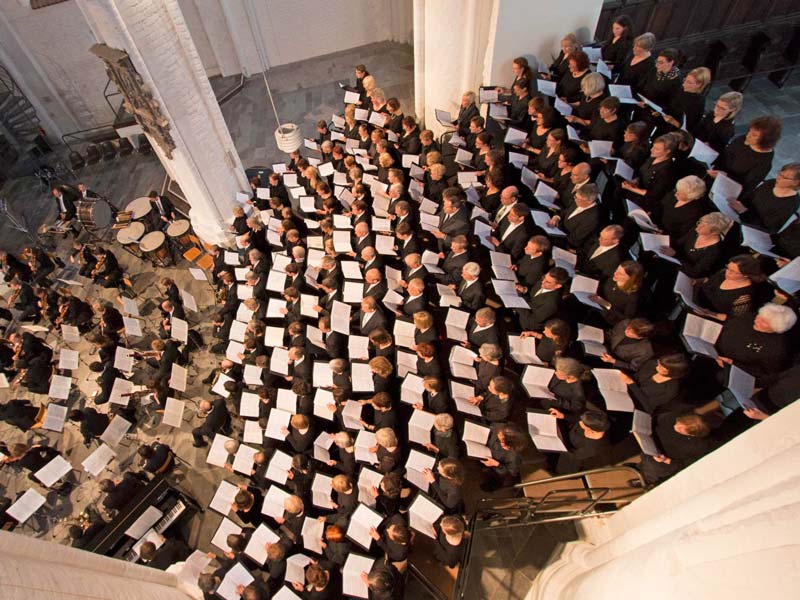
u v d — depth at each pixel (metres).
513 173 8.16
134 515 6.82
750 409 4.36
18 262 11.81
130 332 8.57
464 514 5.81
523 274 6.55
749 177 5.98
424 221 7.73
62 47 15.60
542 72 8.92
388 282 7.50
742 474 2.65
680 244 5.84
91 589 3.40
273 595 5.47
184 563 5.84
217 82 17.02
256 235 9.89
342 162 10.14
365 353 6.59
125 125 14.80
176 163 9.71
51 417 7.77
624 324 5.38
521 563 5.66
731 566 2.10
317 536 5.50
